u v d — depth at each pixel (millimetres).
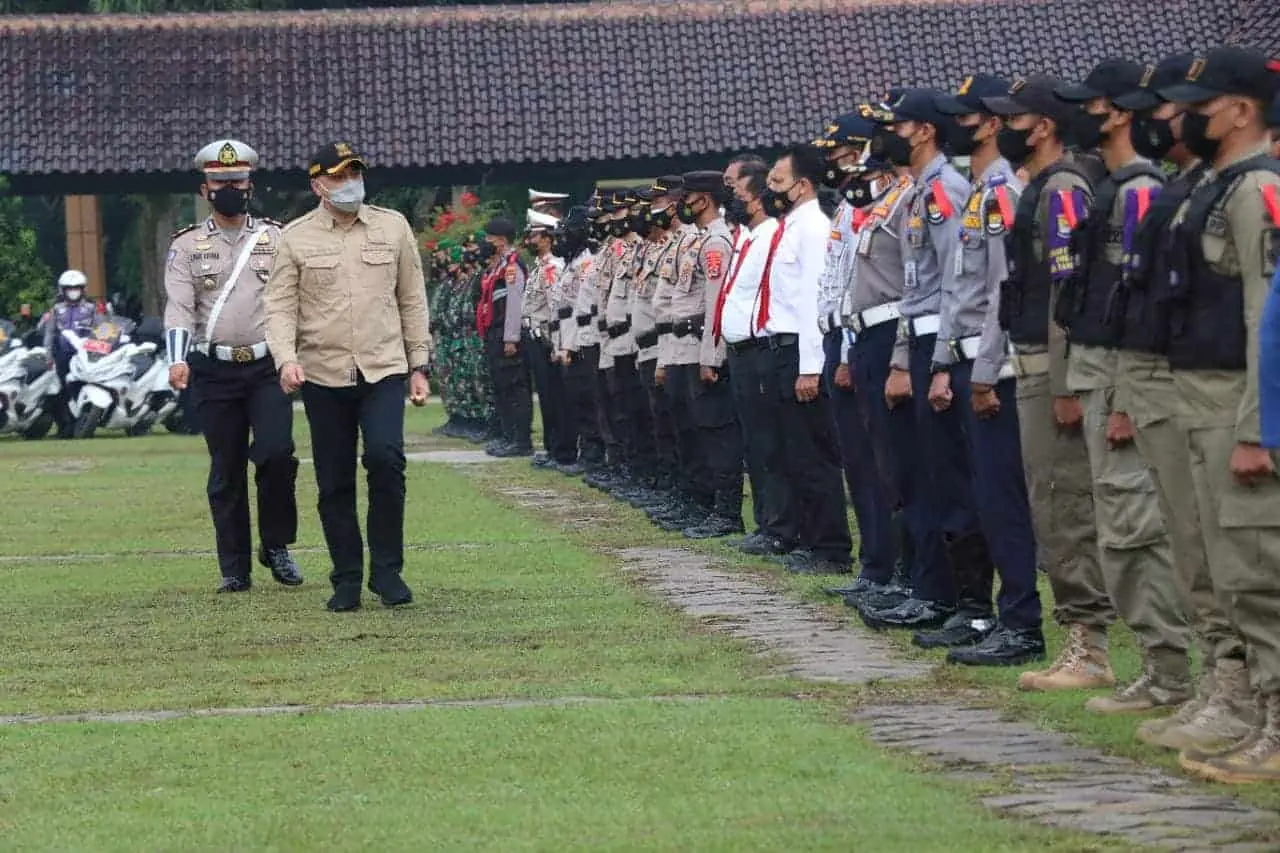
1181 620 17297
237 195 26500
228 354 26453
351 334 24578
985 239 19562
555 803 14523
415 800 14734
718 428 31844
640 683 19156
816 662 20219
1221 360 14922
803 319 26469
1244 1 81875
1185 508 15766
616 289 37531
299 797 14938
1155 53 81250
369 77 83875
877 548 24406
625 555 29609
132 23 85312
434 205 94250
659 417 35312
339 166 24469
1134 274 15672
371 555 25078
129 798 15055
